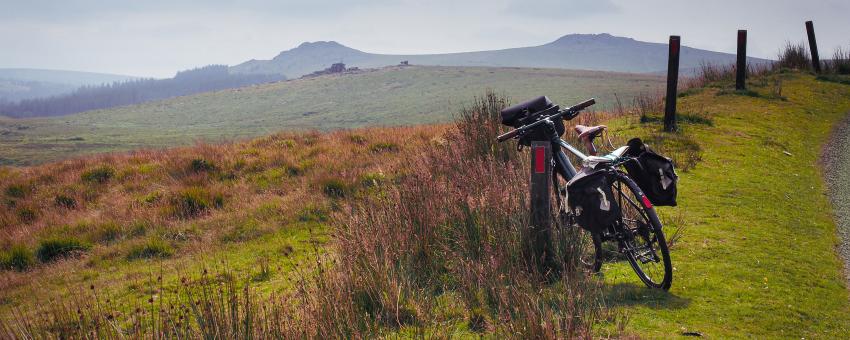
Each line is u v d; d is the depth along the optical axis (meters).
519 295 4.49
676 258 5.91
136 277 8.78
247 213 11.70
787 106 17.08
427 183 6.98
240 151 16.92
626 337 4.14
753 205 7.95
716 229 6.89
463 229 5.96
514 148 9.36
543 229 5.30
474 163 8.23
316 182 12.73
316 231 10.21
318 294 5.08
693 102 17.48
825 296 5.04
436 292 5.45
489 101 10.60
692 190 8.70
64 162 17.89
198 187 13.34
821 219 7.45
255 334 4.35
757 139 12.44
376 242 5.88
